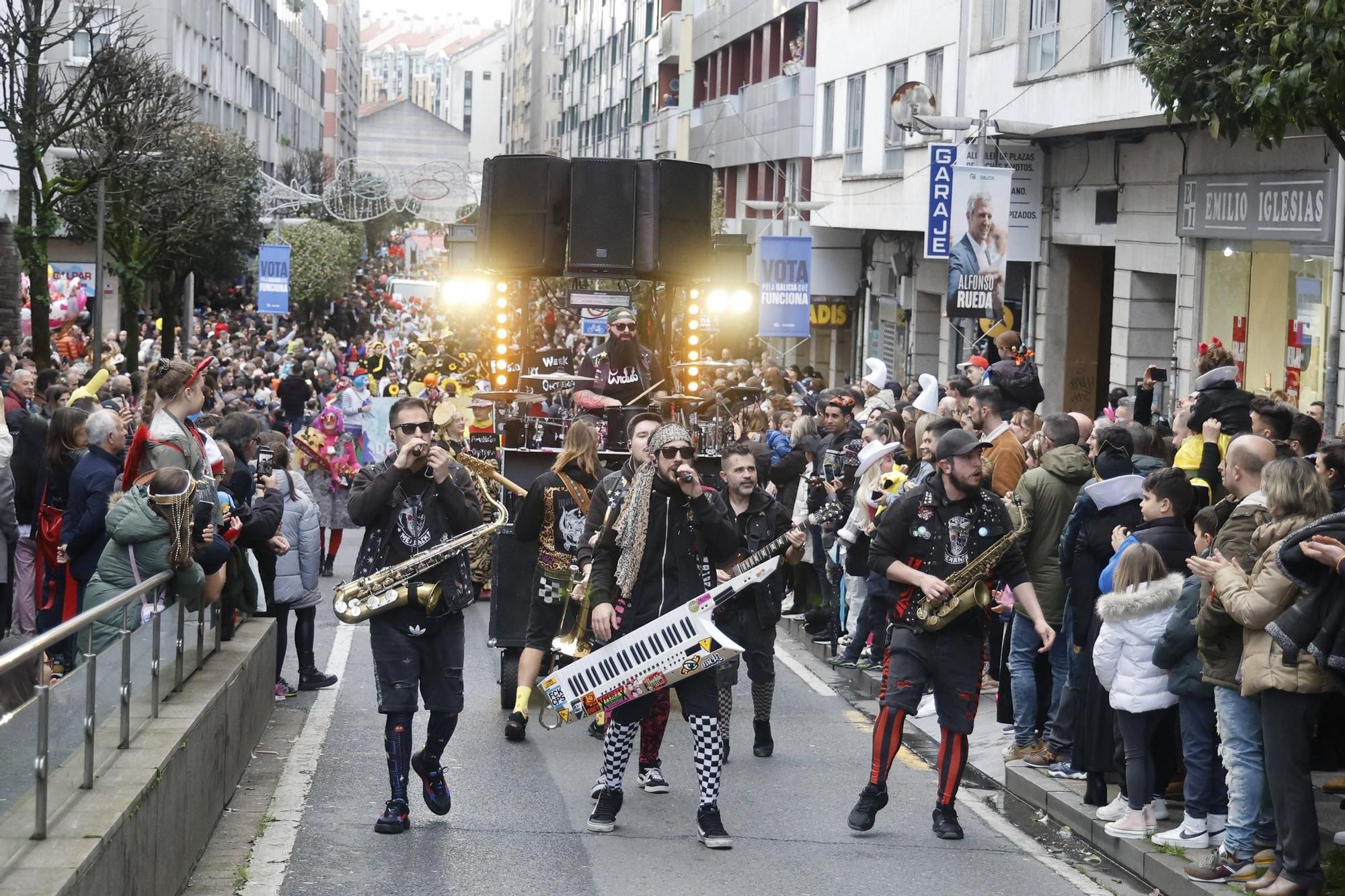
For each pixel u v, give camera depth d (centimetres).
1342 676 636
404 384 2481
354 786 866
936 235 2277
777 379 2175
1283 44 973
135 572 743
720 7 5119
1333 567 619
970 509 780
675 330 1386
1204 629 702
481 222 1363
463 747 970
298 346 3741
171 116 2959
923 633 792
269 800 830
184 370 832
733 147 4856
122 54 2828
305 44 10838
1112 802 817
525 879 704
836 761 974
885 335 3644
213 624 885
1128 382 2180
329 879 693
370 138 9669
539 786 877
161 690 726
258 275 4391
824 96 3784
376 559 764
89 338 3609
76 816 551
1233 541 712
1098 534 824
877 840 792
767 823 818
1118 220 2197
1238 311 1878
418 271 9281
